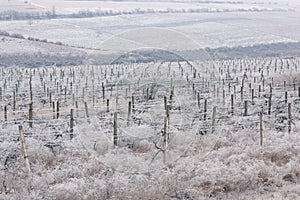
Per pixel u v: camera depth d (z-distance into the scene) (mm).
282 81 39375
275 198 9578
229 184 10383
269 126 18438
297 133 16531
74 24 114812
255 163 11727
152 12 141875
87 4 164375
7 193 9328
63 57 71125
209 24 123688
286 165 12008
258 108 22734
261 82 39281
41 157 12641
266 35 112188
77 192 9227
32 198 8875
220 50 80812
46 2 172250
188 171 11141
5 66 62938
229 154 13430
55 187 9469
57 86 35312
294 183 10977
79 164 11828
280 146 13945
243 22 138125
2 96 32250
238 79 41594
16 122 20203
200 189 10047
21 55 74562
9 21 127938
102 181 10008
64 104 28328
